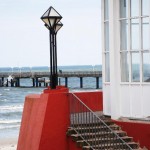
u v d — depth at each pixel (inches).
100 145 544.7
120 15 592.4
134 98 579.2
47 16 594.2
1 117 2272.4
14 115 2347.4
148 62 564.1
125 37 587.8
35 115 578.9
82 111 579.2
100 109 659.4
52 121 562.6
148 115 566.6
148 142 558.9
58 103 566.9
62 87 613.6
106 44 617.3
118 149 539.2
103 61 621.0
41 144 555.5
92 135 557.6
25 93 3784.5
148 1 559.5
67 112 572.1
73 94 577.0
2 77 4475.9
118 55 593.9
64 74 3902.6
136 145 546.0
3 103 3132.4
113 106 595.5
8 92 3897.6
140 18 569.0
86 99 647.8
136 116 577.9
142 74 570.3
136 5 573.6
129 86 583.5
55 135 563.2
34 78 4284.0
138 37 573.0
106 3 615.8
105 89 617.9
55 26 601.3
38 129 564.1
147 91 565.9
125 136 562.6
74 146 560.7
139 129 565.3
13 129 1798.7
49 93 569.3
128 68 585.6
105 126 559.2
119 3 592.1
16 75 4379.9
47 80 4057.6
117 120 586.2
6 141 1455.5
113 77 594.6
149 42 560.4
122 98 591.5
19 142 617.6
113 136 554.9
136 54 576.4
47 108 561.3
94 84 5118.1
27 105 606.2
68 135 565.3
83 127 571.5
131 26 580.4
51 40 606.9
